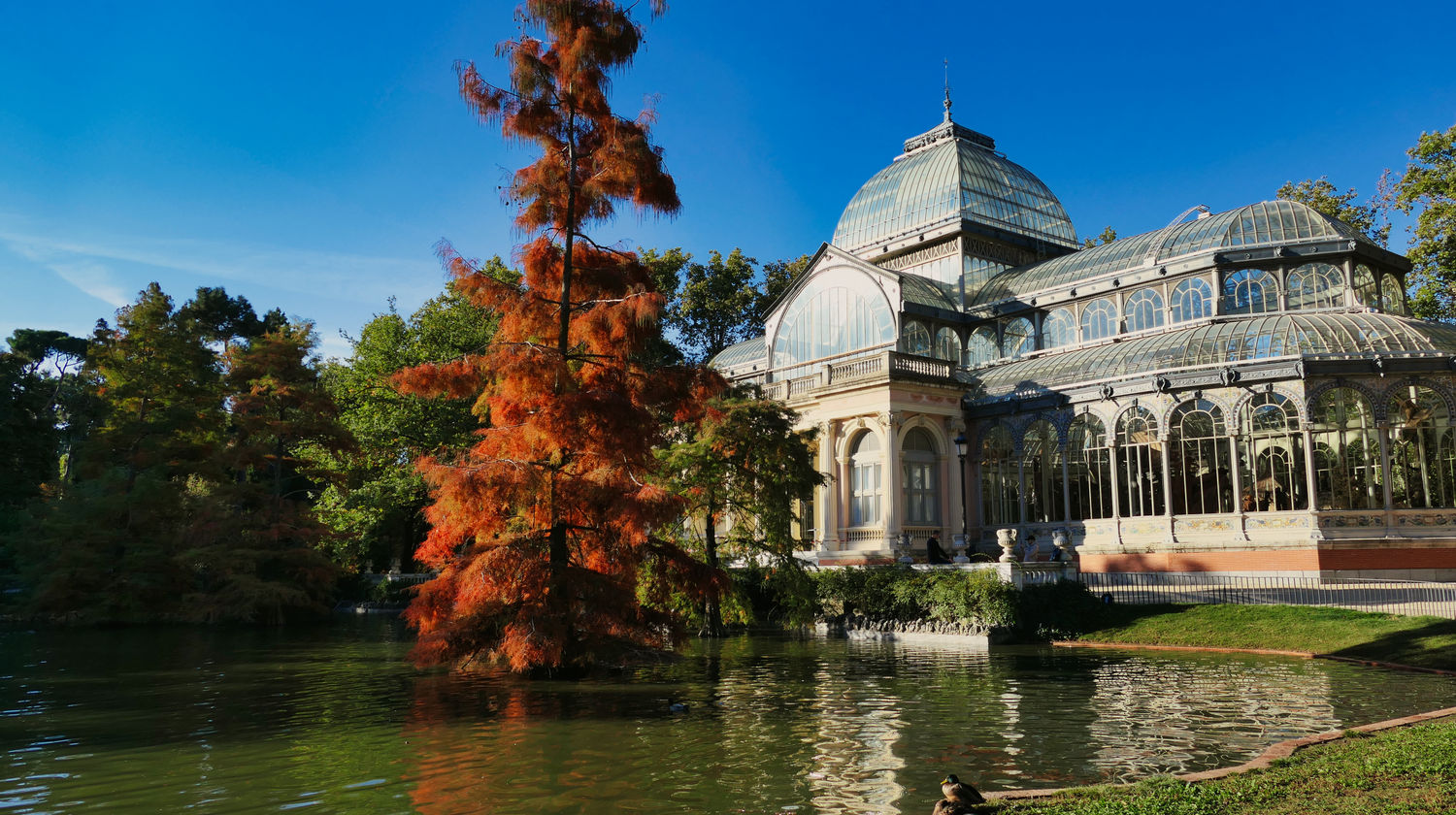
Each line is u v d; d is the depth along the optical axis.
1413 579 31.48
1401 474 32.88
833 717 15.82
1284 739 13.66
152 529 42.56
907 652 26.14
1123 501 37.34
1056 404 39.28
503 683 20.12
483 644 19.78
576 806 10.48
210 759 13.03
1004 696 18.06
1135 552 36.16
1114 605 30.61
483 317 54.50
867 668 22.56
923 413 40.47
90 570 39.53
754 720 15.56
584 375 21.16
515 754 13.10
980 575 29.72
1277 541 33.16
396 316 55.34
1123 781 11.30
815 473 32.72
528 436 19.70
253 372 45.12
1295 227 40.38
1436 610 25.80
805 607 31.48
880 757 12.80
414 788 11.34
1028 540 39.66
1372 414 33.12
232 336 83.94
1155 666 22.55
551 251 21.67
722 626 31.73
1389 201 54.59
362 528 50.00
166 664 24.94
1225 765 12.11
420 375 19.95
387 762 12.73
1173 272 41.53
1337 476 33.16
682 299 73.94
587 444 19.88
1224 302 40.31
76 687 20.47
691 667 22.75
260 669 23.41
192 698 18.69
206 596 39.69
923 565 33.31
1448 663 21.00
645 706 16.95
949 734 14.36
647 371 21.78
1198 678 20.25
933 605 29.92
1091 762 12.39
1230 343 35.62
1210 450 35.16
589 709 16.69
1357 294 39.25
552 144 21.33
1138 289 43.06
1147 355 37.38
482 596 19.14
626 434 19.77
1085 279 44.56
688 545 30.69
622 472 19.88
